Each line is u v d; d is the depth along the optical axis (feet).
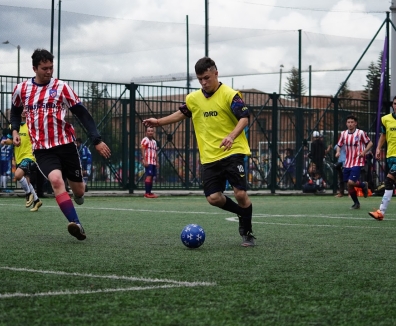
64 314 15.03
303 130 91.15
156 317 14.84
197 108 27.84
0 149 72.64
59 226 36.24
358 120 94.48
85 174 77.61
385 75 88.07
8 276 19.86
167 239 30.42
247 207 27.86
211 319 14.71
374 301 16.87
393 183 43.09
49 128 28.37
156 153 75.00
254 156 89.10
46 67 28.30
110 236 31.58
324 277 20.34
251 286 18.63
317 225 38.88
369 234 33.81
